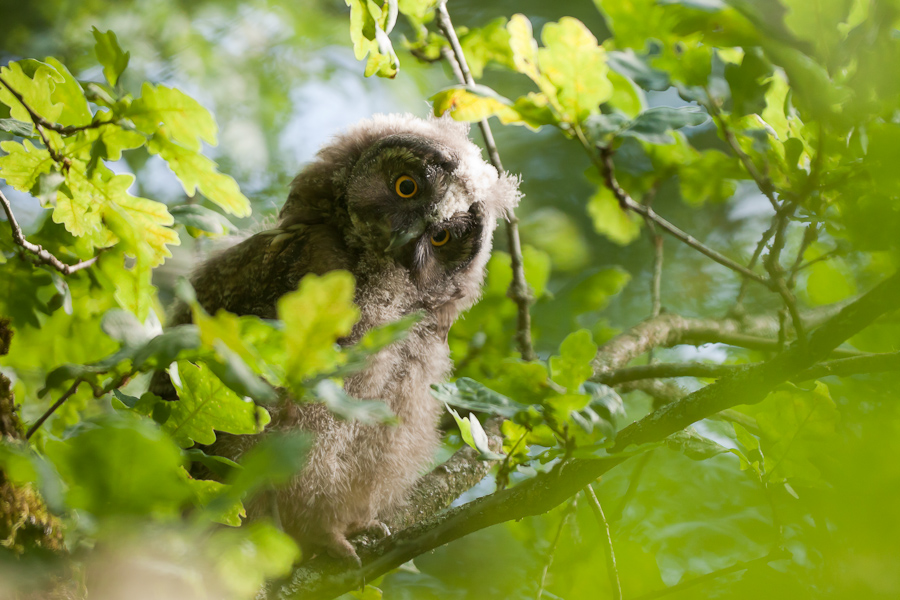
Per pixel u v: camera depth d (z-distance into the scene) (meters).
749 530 3.66
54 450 1.43
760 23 2.29
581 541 3.78
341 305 1.63
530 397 2.50
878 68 2.20
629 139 5.14
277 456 1.51
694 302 6.18
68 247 3.11
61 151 2.69
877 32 2.25
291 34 6.61
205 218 2.95
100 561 1.64
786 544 3.60
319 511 3.70
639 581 3.26
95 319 3.27
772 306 5.97
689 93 2.94
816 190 2.68
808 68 2.26
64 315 3.25
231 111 6.37
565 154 6.92
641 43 2.83
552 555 3.27
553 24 2.80
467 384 2.54
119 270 2.67
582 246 6.12
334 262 4.17
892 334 3.76
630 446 2.67
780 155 2.87
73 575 2.16
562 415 2.44
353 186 4.46
